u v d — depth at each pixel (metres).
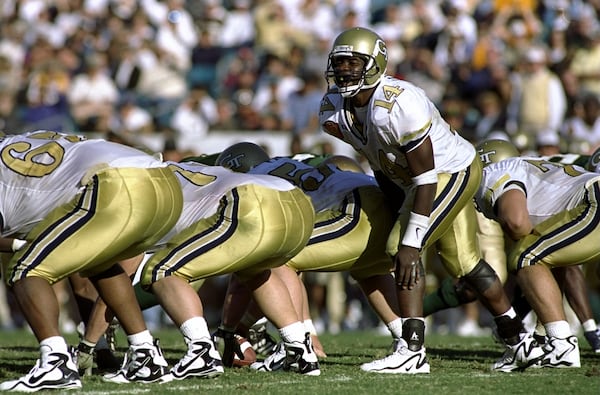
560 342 16.94
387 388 14.58
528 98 38.81
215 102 43.28
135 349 14.97
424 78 41.75
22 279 13.88
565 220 17.05
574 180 17.38
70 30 50.56
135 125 41.91
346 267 17.08
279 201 15.40
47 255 13.91
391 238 16.44
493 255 23.31
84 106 42.69
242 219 15.07
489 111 39.09
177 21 48.12
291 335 16.22
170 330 32.19
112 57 45.28
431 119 16.08
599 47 41.47
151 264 15.05
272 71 42.62
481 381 15.48
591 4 46.41
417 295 16.50
